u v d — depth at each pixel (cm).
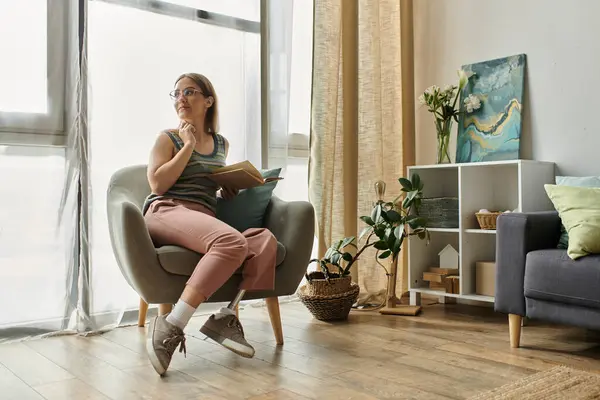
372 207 338
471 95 332
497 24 329
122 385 188
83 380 194
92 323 261
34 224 250
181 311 201
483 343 240
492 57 332
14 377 197
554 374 191
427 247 335
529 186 286
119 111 272
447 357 218
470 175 310
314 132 323
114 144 270
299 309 318
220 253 207
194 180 239
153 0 283
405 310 302
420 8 367
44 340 249
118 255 226
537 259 220
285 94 325
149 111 281
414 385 184
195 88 249
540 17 311
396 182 353
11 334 247
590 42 292
